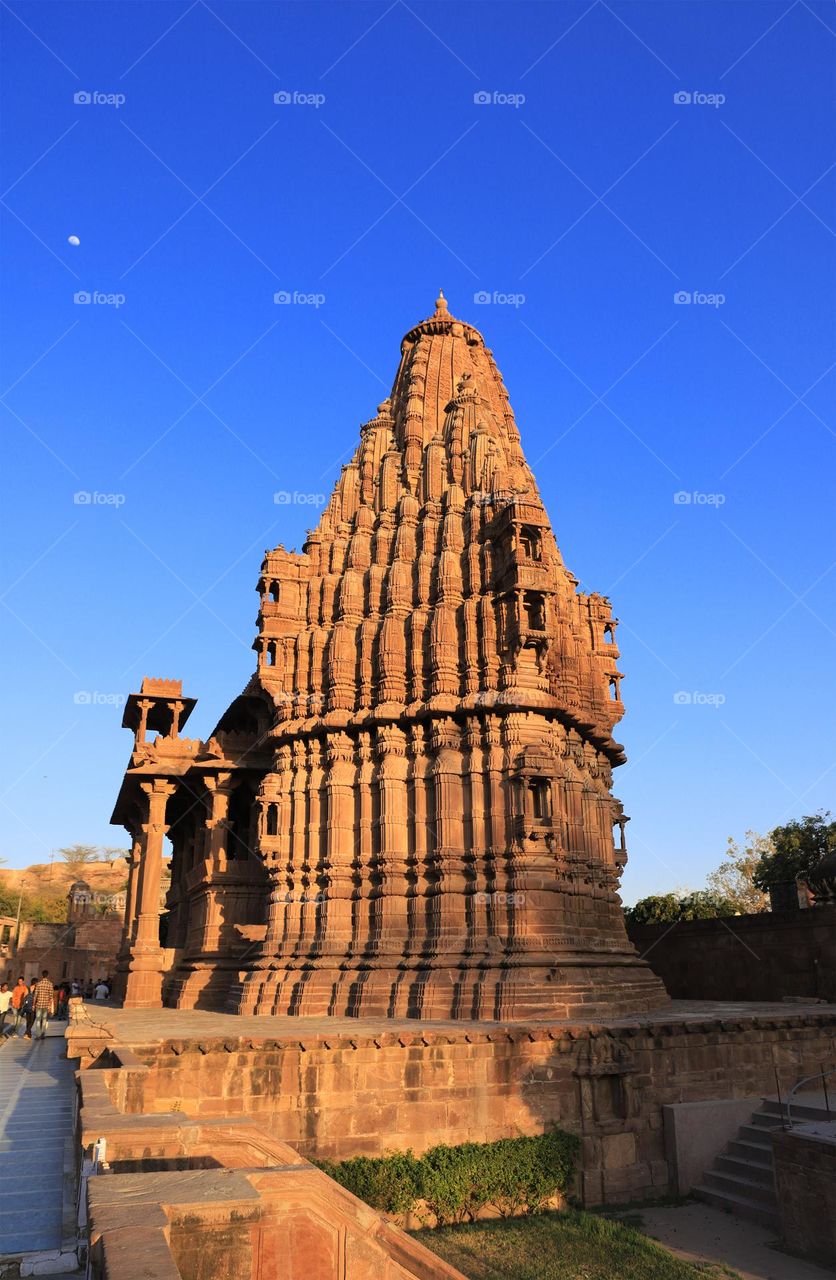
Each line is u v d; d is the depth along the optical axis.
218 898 38.50
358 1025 23.77
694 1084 23.23
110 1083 18.27
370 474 39.97
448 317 45.25
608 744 36.28
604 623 39.31
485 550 33.12
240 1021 26.52
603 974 28.05
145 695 42.97
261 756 39.88
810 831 53.91
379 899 30.19
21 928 78.94
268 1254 8.68
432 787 30.94
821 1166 17.45
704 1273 16.81
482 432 36.47
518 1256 17.81
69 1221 10.29
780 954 35.19
